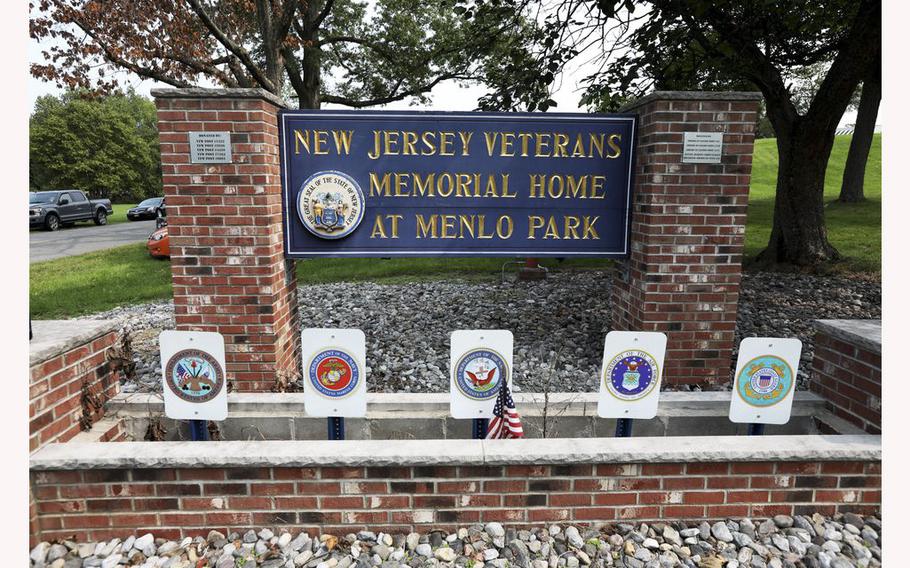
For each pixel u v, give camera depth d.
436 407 3.65
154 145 60.84
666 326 4.86
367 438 3.66
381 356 6.02
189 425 3.46
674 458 2.82
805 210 10.41
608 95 9.47
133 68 12.92
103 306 9.55
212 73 14.29
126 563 2.68
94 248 18.02
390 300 8.73
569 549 2.75
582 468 2.84
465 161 4.96
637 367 3.22
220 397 3.18
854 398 3.39
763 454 2.85
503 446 2.86
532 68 9.49
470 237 5.07
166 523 2.82
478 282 10.00
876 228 14.64
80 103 50.09
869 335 3.31
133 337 7.16
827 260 10.45
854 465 2.92
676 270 4.78
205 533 2.83
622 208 5.11
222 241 4.45
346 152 4.84
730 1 8.49
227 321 4.55
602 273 10.73
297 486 2.80
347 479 2.80
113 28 12.47
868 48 8.98
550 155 5.00
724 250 4.76
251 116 4.30
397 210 4.97
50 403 2.98
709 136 4.58
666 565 2.64
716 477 2.89
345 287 9.94
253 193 4.40
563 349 6.10
